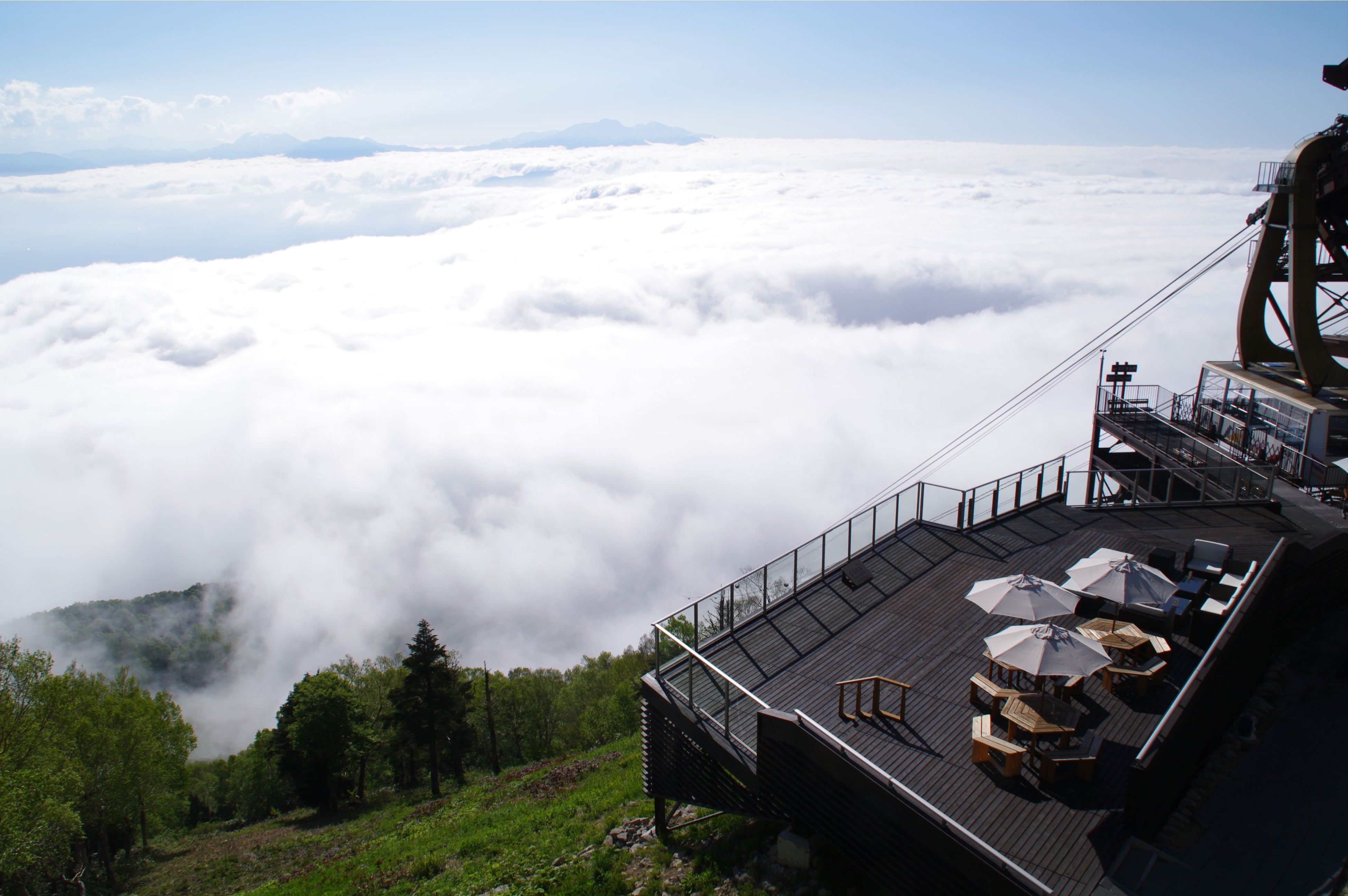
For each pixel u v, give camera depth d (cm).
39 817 3091
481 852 1798
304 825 5072
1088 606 1384
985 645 1305
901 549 1722
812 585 1594
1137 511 1889
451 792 5231
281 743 6431
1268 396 2514
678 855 1241
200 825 7056
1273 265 2702
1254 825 873
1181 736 902
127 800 4606
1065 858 812
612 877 1229
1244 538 1670
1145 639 1181
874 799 911
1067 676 1055
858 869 980
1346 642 1302
